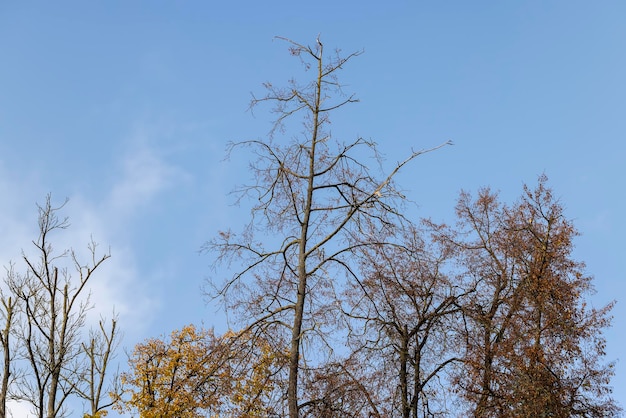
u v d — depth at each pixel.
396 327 19.33
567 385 19.66
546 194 22.59
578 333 20.19
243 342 15.37
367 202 15.56
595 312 20.53
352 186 15.80
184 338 23.31
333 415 15.86
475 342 20.25
